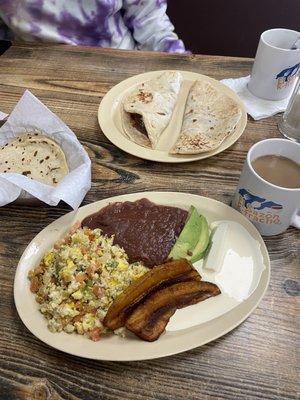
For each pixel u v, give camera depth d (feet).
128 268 2.14
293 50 3.11
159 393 1.75
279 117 3.30
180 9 6.97
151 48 5.16
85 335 1.87
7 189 2.37
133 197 2.47
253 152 2.30
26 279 2.07
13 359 1.84
